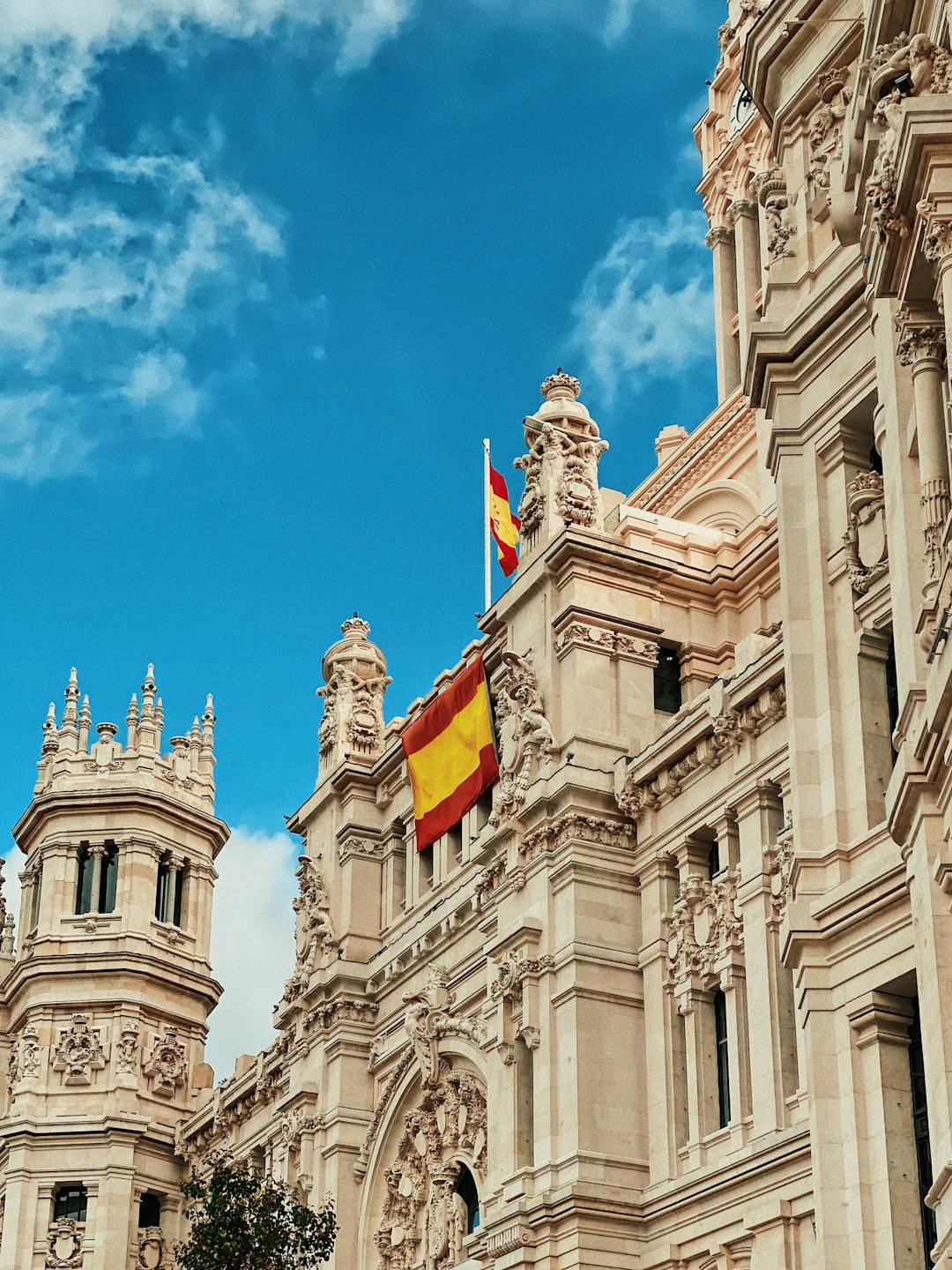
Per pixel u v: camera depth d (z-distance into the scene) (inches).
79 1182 3405.5
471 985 2583.7
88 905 3686.0
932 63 1491.1
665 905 2310.5
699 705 2309.3
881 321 1609.3
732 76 3550.7
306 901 3038.9
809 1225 1963.6
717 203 3518.7
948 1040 1347.2
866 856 1665.8
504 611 2620.6
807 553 1831.9
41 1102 3479.3
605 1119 2236.7
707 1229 2101.4
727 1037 2176.4
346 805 3034.0
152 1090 3513.8
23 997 3639.3
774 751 2165.4
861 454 1833.2
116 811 3713.1
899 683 1504.7
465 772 2721.5
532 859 2429.9
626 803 2365.9
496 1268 2245.3
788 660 1802.4
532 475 2667.3
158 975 3585.1
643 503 3287.4
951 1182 1296.8
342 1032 2844.5
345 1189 2741.1
